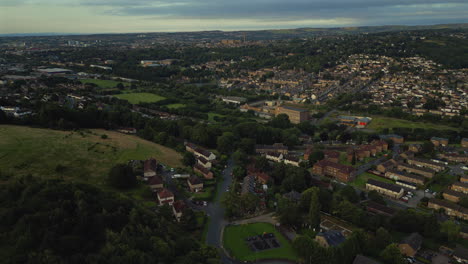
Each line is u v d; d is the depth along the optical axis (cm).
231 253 18962
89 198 18588
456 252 18725
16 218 15912
